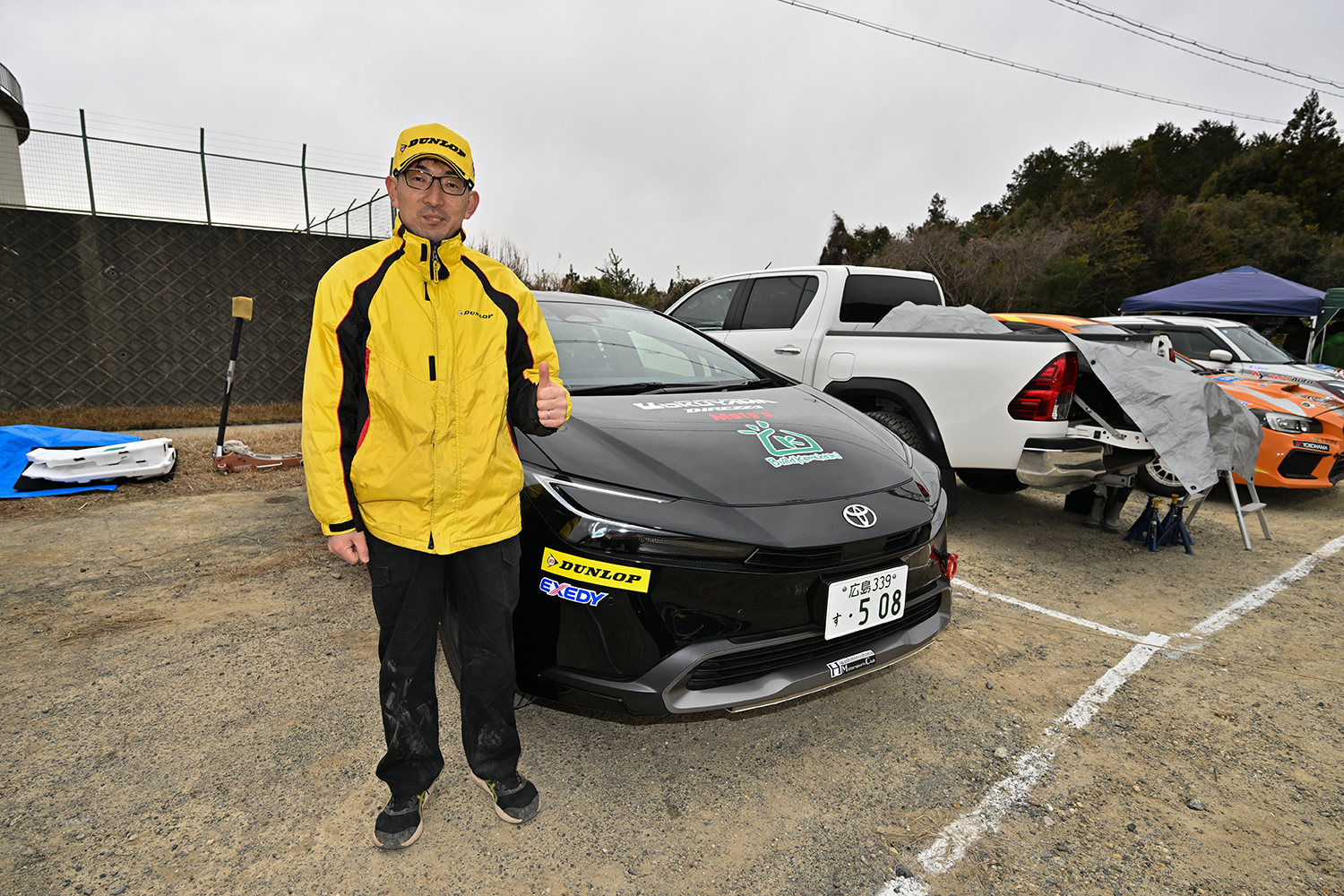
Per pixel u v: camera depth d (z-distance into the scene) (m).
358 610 3.05
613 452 2.11
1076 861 1.77
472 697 1.71
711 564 1.82
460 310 1.52
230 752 2.06
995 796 2.02
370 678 2.49
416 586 1.57
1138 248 27.75
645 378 2.92
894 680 2.65
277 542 3.90
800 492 2.04
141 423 8.20
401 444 1.48
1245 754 2.25
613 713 1.85
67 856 1.65
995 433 3.74
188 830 1.75
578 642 1.84
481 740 1.76
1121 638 3.09
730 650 1.82
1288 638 3.14
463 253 1.56
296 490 5.05
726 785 2.02
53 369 8.87
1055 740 2.30
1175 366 3.74
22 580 3.33
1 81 13.67
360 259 1.47
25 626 2.85
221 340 9.78
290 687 2.42
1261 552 4.41
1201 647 3.02
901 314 4.50
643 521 1.84
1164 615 3.37
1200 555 4.31
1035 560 4.09
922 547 2.16
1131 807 1.98
